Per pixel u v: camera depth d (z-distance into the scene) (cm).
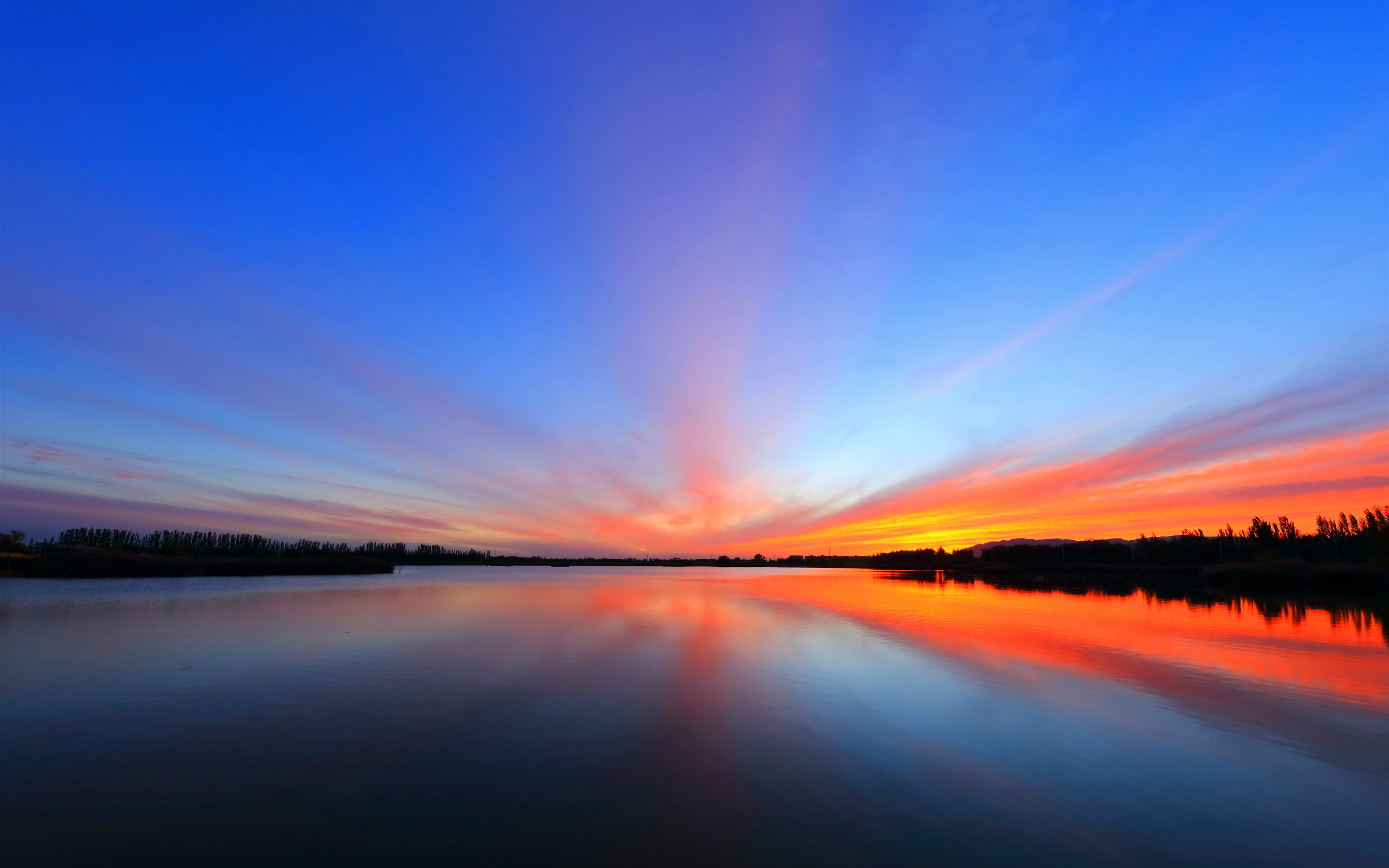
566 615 2944
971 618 2881
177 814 764
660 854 675
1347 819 780
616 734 1079
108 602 3203
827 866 651
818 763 947
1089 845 703
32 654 1767
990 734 1091
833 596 4500
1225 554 10131
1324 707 1289
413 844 691
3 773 888
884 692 1390
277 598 3659
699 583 6781
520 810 780
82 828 724
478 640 2108
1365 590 5047
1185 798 836
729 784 865
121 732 1073
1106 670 1642
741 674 1573
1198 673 1611
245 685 1416
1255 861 675
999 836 721
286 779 873
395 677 1510
